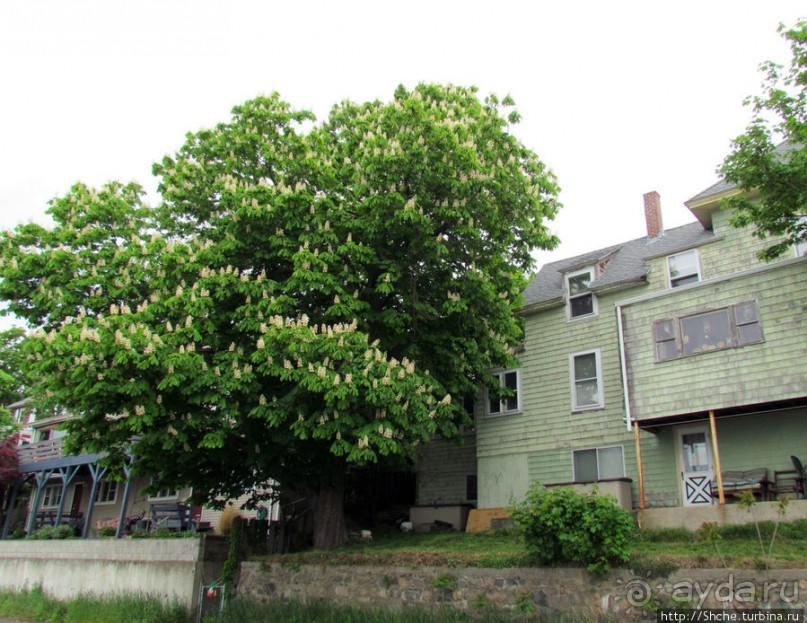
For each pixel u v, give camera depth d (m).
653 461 17.67
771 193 13.75
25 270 14.84
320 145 16.53
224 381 13.11
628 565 10.62
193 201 16.47
